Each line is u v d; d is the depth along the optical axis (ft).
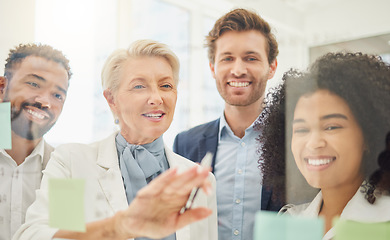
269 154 2.38
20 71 3.01
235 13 2.48
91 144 2.72
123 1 3.04
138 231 1.92
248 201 2.46
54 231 2.27
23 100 3.00
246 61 2.48
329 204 2.13
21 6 3.12
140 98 2.58
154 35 2.92
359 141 2.03
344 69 2.05
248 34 2.46
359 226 1.87
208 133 2.67
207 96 2.69
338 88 2.06
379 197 1.99
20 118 3.00
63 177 2.53
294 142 2.24
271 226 2.04
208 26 2.69
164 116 2.59
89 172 2.53
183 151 2.74
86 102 2.95
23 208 2.91
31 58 3.01
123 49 2.64
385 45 2.09
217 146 2.63
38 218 2.39
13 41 3.09
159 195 1.82
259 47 2.44
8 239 2.90
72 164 2.58
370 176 2.02
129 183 2.47
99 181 2.49
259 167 2.45
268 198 2.39
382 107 1.99
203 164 1.82
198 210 1.86
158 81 2.57
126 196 2.45
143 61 2.57
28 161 2.97
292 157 2.27
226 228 2.51
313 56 2.29
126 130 2.64
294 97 2.23
